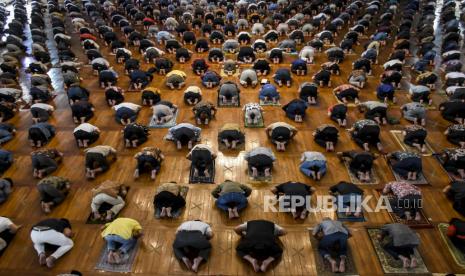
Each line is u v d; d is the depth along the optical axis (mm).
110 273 5551
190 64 12586
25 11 18297
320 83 10953
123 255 5777
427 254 5801
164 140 8586
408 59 12844
